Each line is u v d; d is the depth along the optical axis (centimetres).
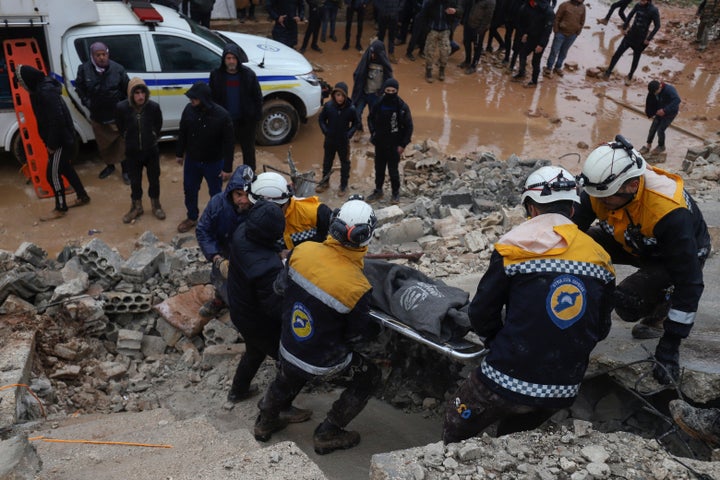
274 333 444
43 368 525
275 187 462
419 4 1449
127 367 560
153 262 640
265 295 412
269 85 1012
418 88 1304
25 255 648
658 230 339
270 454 326
